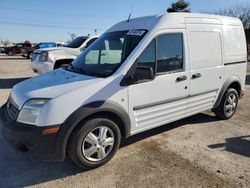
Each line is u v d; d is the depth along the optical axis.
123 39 4.23
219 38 5.19
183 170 3.65
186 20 4.59
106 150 3.78
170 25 4.31
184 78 4.52
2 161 3.91
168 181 3.40
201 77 4.85
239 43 5.72
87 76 3.84
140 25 4.29
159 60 4.16
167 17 4.32
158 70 4.16
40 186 3.33
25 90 3.65
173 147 4.38
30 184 3.37
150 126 4.24
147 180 3.42
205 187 3.27
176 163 3.85
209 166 3.76
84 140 3.51
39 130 3.21
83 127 3.45
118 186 3.30
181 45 4.47
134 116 3.97
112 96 3.65
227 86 5.48
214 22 5.12
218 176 3.51
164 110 4.36
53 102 3.26
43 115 3.24
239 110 6.55
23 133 3.22
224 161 3.92
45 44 25.11
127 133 3.94
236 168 3.72
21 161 3.92
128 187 3.28
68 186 3.32
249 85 10.11
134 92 3.87
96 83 3.57
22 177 3.52
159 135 4.88
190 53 4.60
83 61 4.49
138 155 4.09
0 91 8.78
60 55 9.31
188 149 4.31
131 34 4.18
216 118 5.84
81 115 3.37
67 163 3.87
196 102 4.91
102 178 3.48
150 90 4.05
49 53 9.18
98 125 3.58
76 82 3.61
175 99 4.47
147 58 4.00
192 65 4.65
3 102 7.20
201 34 4.81
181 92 4.54
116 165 3.80
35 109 3.29
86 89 3.49
